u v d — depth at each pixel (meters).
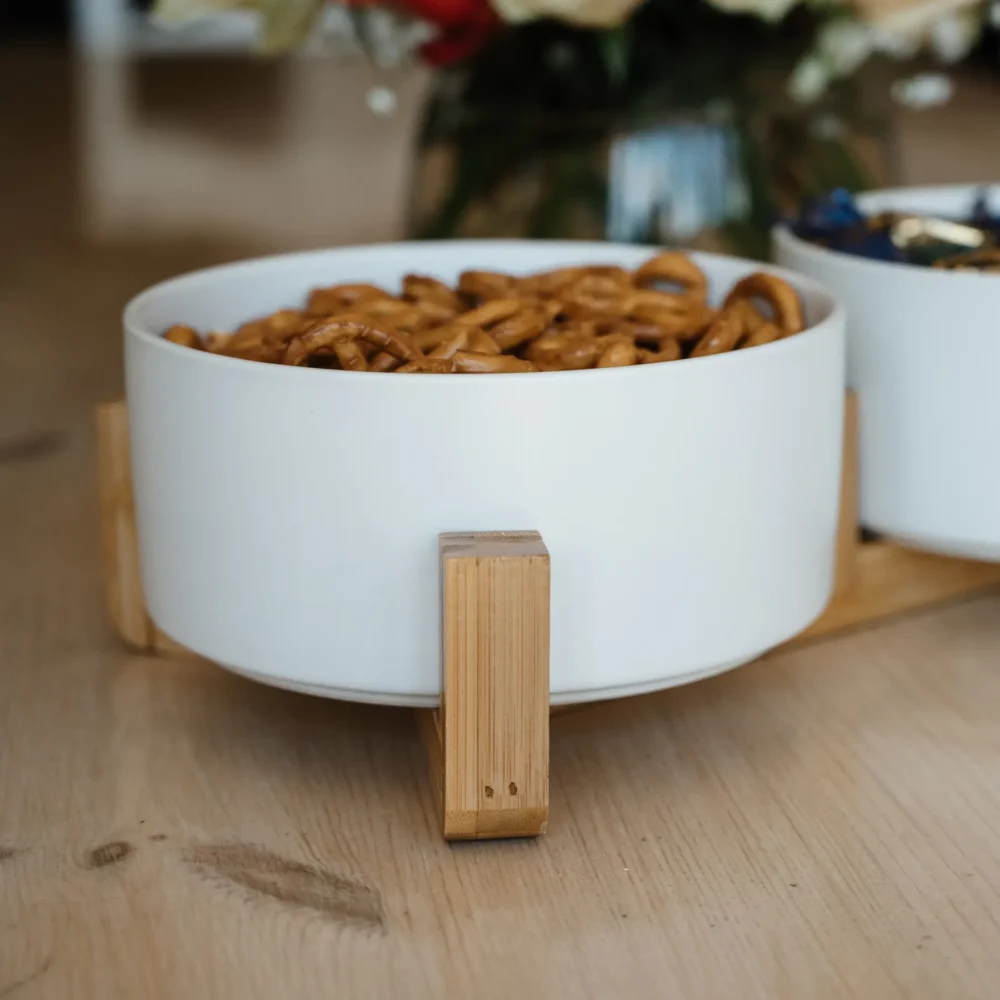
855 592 0.59
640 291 0.54
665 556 0.44
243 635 0.45
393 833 0.44
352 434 0.42
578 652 0.44
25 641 0.59
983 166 1.39
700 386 0.43
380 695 0.44
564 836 0.44
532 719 0.42
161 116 2.00
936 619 0.61
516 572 0.41
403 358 0.47
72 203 1.47
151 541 0.48
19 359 0.99
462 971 0.38
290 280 0.60
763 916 0.40
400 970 0.38
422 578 0.43
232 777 0.48
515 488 0.42
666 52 0.69
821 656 0.57
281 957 0.38
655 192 0.70
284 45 0.68
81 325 1.06
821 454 0.48
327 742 0.50
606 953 0.39
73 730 0.51
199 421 0.44
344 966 0.38
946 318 0.53
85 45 2.87
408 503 0.42
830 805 0.46
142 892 0.41
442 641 0.42
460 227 0.73
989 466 0.54
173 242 1.29
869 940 0.39
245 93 2.19
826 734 0.51
